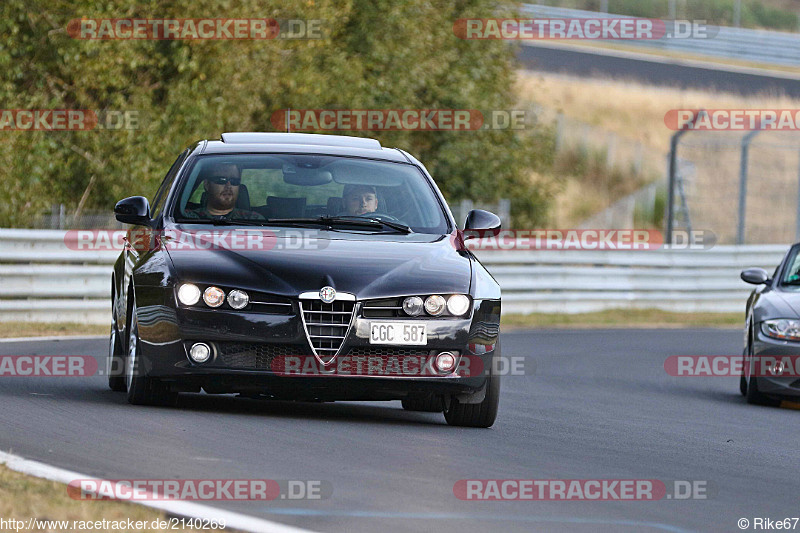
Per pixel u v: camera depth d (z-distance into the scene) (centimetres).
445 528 1614
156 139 6875
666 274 7706
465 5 9694
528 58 15550
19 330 4841
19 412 2467
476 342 2534
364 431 2470
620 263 7500
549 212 10550
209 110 7075
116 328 3025
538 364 4688
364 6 8575
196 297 2447
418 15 8825
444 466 2094
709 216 12450
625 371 4653
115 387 2962
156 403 2622
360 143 3105
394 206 2817
